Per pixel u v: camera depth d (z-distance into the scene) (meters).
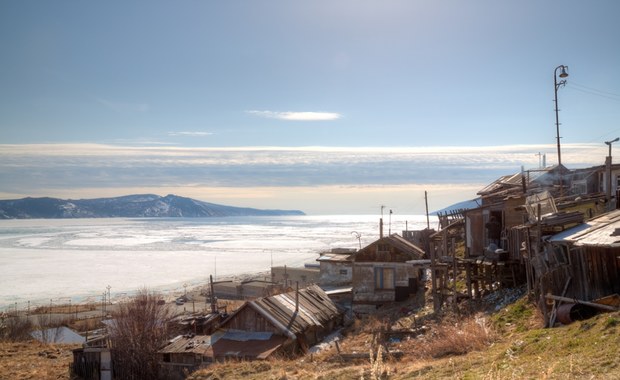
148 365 33.56
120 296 89.06
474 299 31.45
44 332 50.56
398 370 20.45
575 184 41.84
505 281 30.44
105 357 32.84
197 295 80.56
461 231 48.28
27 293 95.00
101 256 170.00
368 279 44.84
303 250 185.75
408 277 43.75
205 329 40.16
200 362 32.44
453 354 22.00
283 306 37.22
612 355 14.30
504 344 20.44
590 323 17.70
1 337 48.47
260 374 25.72
